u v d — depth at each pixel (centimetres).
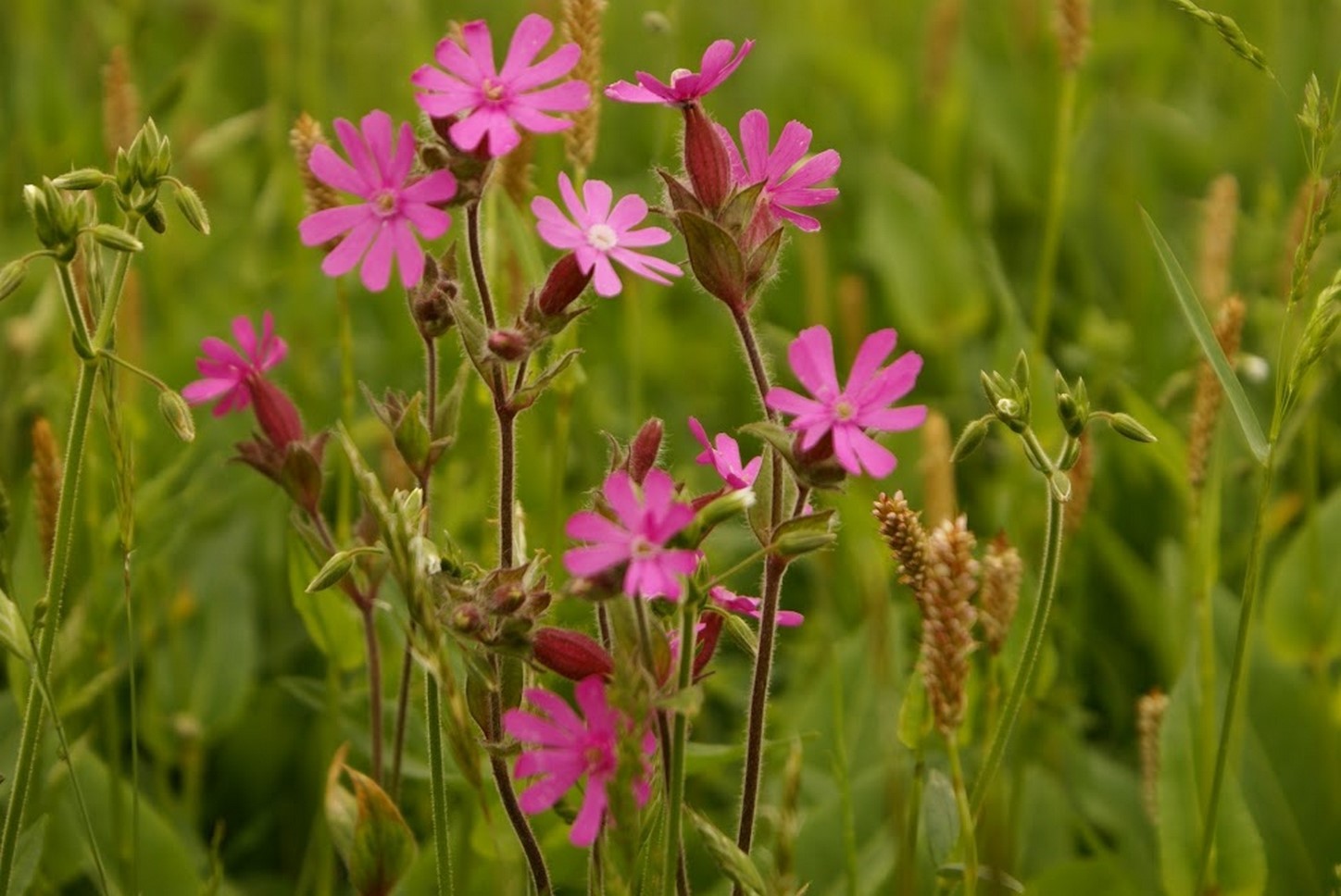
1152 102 145
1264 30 145
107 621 79
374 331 117
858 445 65
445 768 75
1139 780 82
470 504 85
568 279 67
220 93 149
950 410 108
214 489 94
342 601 77
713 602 69
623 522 64
